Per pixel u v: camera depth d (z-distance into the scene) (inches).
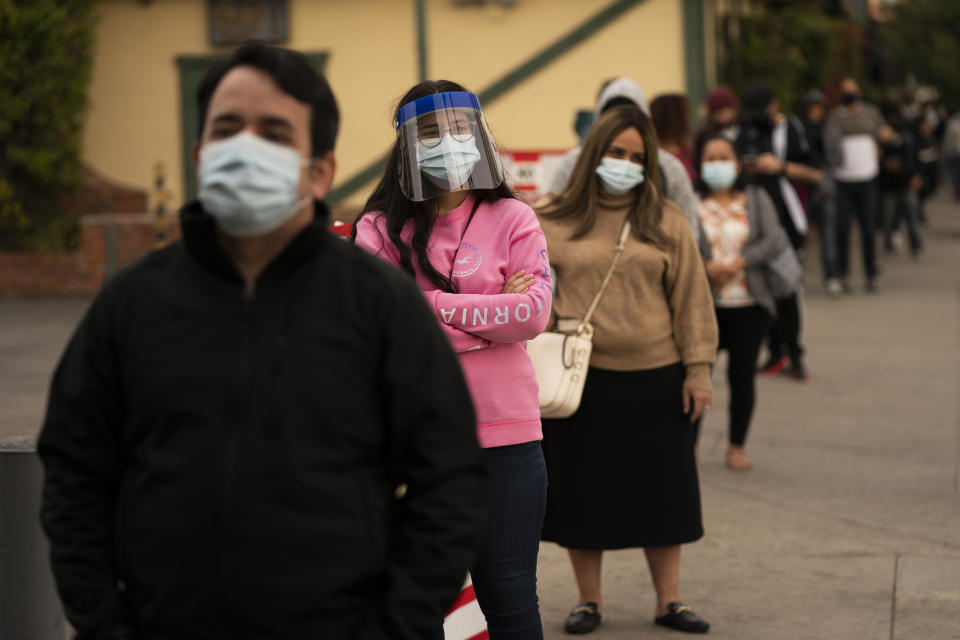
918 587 208.7
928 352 446.6
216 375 85.1
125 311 88.4
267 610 83.6
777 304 393.1
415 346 88.2
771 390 388.2
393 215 139.2
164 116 606.9
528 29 585.0
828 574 216.2
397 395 87.5
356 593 86.4
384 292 88.2
